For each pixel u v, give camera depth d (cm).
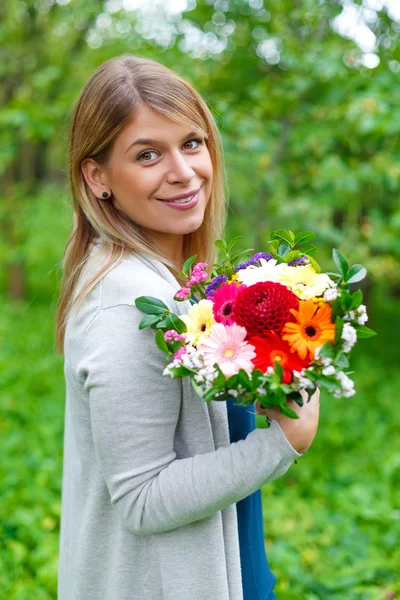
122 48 589
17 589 248
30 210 751
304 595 249
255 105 436
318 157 461
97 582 125
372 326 788
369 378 554
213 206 148
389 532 302
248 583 138
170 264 128
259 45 459
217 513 116
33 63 669
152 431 107
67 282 134
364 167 425
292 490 348
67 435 142
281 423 107
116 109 116
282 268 112
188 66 441
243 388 97
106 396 106
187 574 113
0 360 560
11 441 379
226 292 107
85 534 126
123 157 119
